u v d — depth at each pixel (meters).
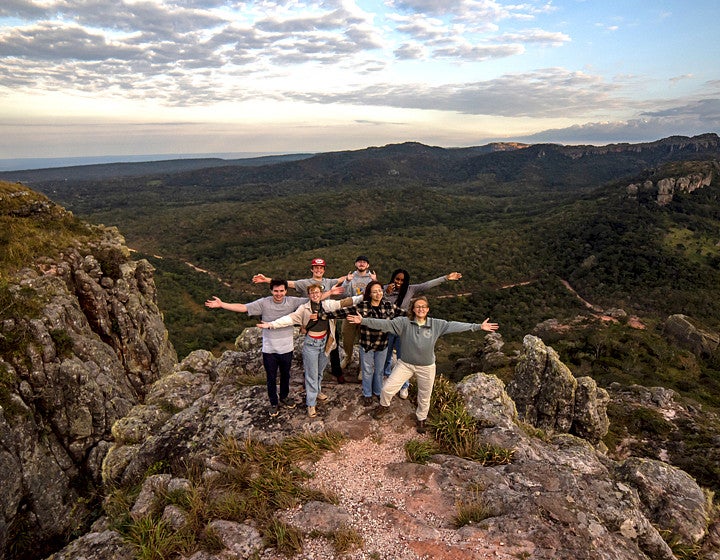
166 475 6.35
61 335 15.59
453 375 36.41
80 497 14.23
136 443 8.88
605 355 43.38
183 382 10.97
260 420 7.25
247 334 12.24
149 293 24.27
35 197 21.70
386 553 4.55
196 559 4.61
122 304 20.52
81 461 14.85
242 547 4.71
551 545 4.56
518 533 4.73
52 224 21.23
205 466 6.43
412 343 6.36
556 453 7.24
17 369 14.09
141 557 4.71
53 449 14.15
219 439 6.80
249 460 6.24
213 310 70.94
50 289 16.73
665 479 7.17
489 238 119.06
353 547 4.63
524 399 22.23
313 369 6.99
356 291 7.89
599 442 21.64
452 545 4.61
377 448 6.58
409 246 115.38
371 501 5.45
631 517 5.42
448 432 6.81
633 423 26.44
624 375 38.09
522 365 22.58
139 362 20.53
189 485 5.87
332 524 4.97
